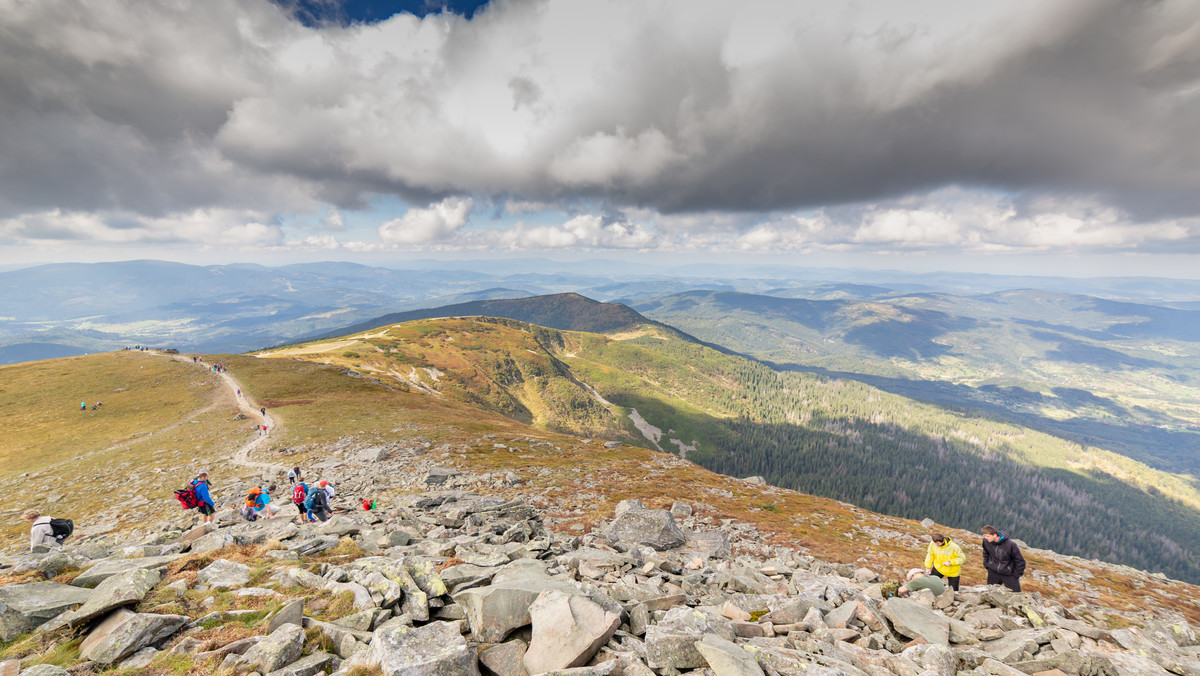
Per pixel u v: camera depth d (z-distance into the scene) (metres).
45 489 46.34
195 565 12.30
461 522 24.47
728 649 8.99
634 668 8.70
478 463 52.16
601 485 45.09
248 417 81.25
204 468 50.94
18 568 11.32
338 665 8.41
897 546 35.59
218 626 9.29
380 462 51.56
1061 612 14.97
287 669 7.84
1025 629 12.96
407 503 31.92
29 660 7.80
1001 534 16.75
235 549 14.40
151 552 13.87
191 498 24.00
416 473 46.28
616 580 14.57
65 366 125.25
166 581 11.05
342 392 106.81
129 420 81.69
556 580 11.75
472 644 8.98
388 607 10.38
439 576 11.87
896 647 11.66
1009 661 11.26
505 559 14.73
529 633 9.68
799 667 8.98
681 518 36.47
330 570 12.70
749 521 37.97
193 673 7.72
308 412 84.00
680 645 9.13
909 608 13.21
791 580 17.81
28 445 68.88
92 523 34.50
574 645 8.80
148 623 8.58
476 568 12.97
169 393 101.44
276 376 117.94
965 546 37.19
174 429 74.75
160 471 49.88
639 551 20.17
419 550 16.22
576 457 60.19
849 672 9.37
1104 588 29.23
